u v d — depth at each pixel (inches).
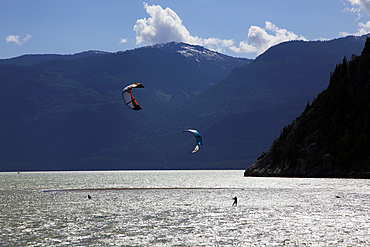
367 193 2933.1
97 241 1334.9
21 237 1405.0
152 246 1259.8
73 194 3287.4
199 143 1855.3
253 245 1261.1
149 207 2225.6
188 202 2487.7
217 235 1409.9
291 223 1633.9
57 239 1369.3
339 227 1534.2
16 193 3484.3
